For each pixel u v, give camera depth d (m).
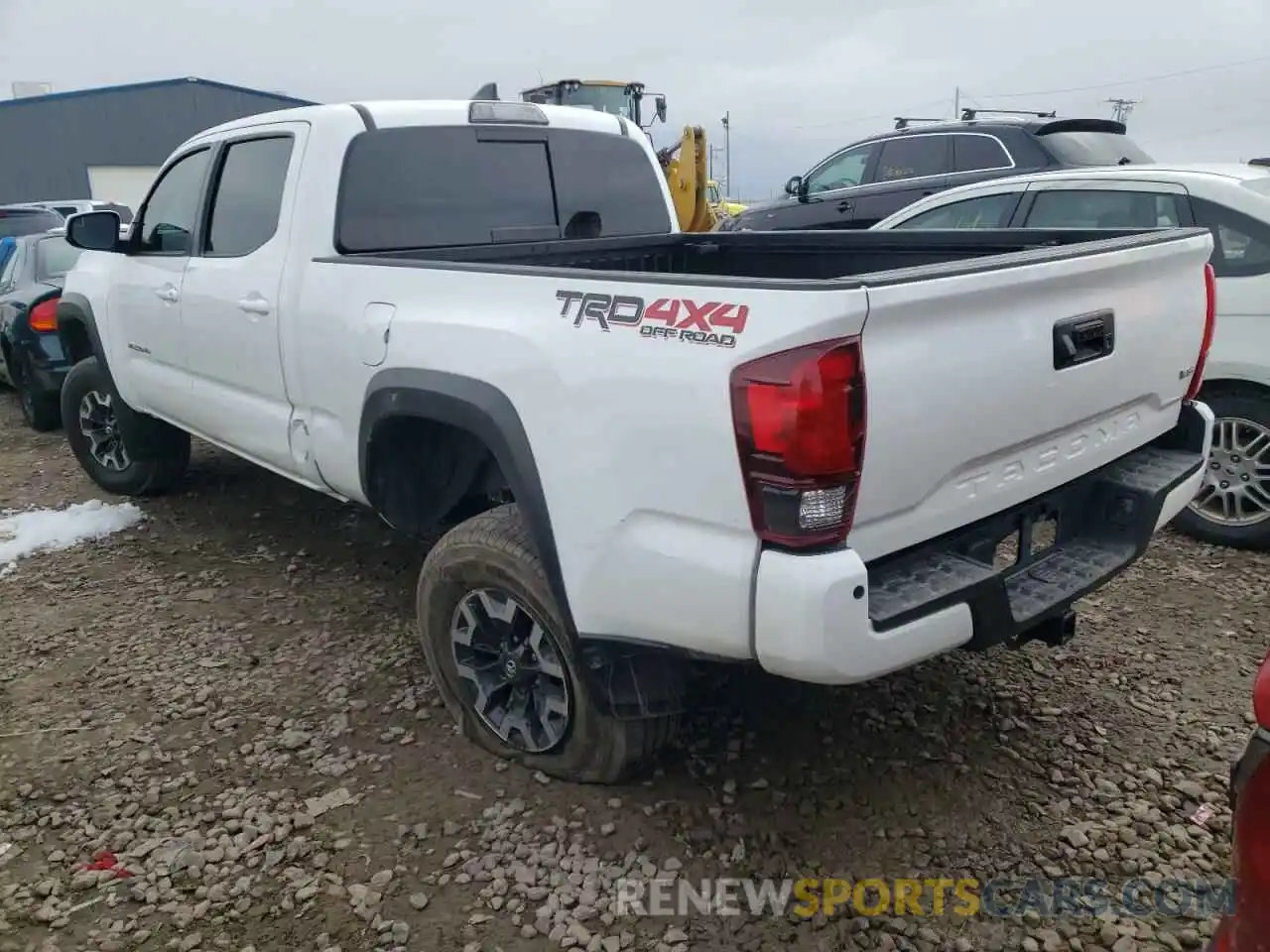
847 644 2.20
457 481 3.40
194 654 4.02
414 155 3.89
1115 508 3.00
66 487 6.43
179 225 4.66
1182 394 3.25
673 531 2.39
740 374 2.20
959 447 2.44
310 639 4.12
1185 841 2.77
